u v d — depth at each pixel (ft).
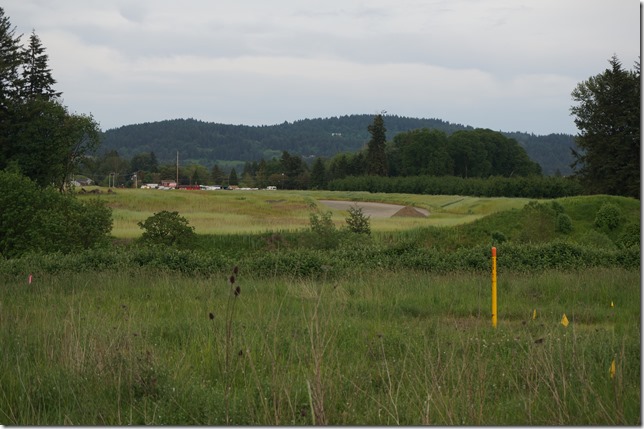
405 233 157.69
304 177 476.54
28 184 87.25
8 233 82.48
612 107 231.91
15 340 27.66
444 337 29.48
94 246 88.28
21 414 20.45
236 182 535.19
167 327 32.07
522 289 46.50
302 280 49.83
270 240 134.41
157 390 22.17
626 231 137.80
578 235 162.71
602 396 21.52
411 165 451.94
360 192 353.72
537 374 22.72
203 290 44.16
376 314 37.50
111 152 580.71
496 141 490.49
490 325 33.91
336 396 21.27
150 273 54.13
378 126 436.76
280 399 19.95
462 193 333.42
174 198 256.93
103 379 22.81
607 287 46.16
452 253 66.64
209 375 24.27
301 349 25.86
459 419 19.66
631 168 228.22
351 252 68.08
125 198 247.70
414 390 21.45
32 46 234.38
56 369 23.88
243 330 27.86
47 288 43.93
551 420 19.80
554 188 301.63
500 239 149.48
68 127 211.00
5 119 207.31
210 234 137.80
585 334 29.22
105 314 33.68
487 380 22.77
